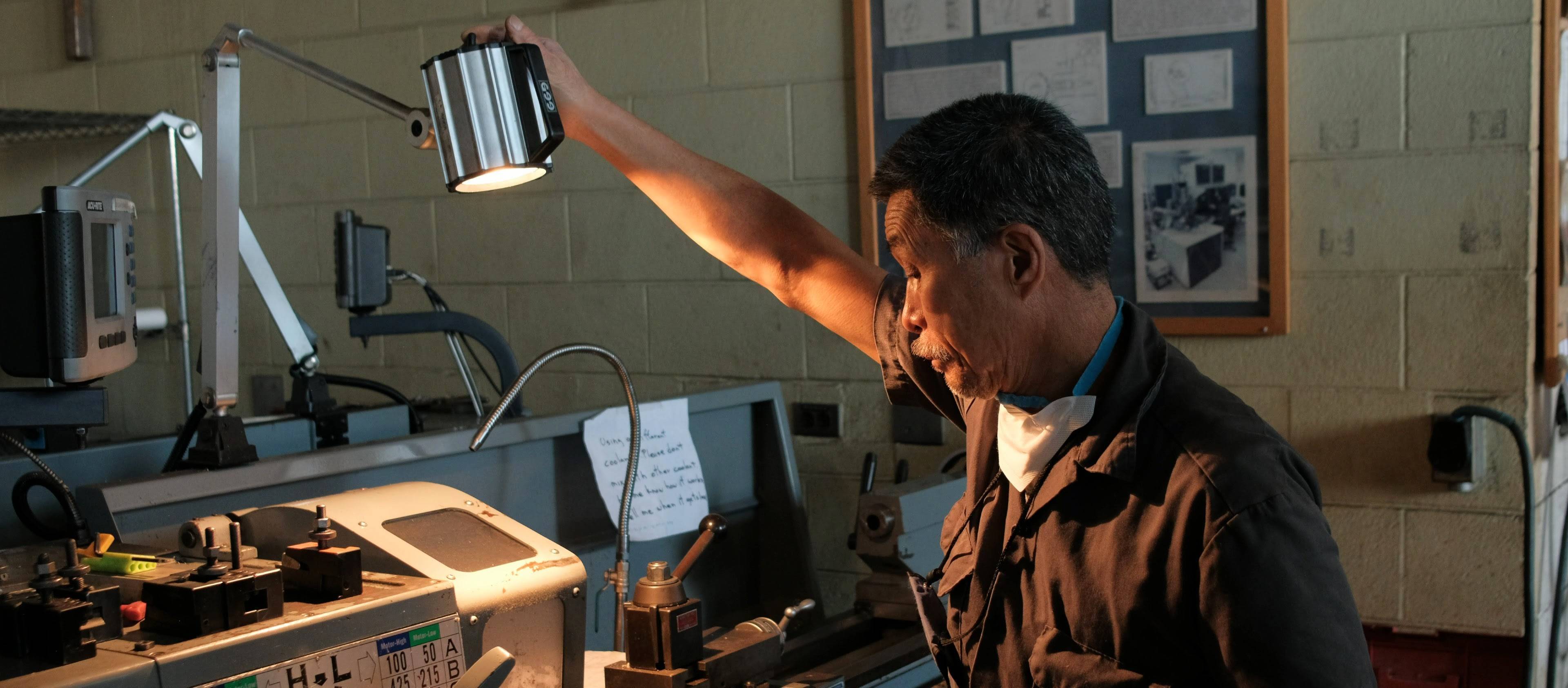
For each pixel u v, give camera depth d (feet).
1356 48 6.68
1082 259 3.21
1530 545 6.39
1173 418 3.18
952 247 3.18
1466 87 6.44
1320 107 6.80
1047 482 3.37
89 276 4.42
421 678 3.40
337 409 6.70
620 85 8.82
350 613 3.24
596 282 9.07
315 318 10.36
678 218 4.77
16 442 4.44
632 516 6.16
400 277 7.27
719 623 6.76
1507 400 6.49
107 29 11.07
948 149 3.18
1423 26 6.51
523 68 3.75
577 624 3.96
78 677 2.71
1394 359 6.73
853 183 8.07
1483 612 6.64
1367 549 6.89
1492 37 6.36
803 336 8.34
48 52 11.35
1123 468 3.16
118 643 2.97
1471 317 6.53
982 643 3.60
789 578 7.13
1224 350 7.16
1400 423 6.74
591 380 9.17
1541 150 6.41
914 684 5.14
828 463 8.36
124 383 11.34
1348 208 6.78
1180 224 7.14
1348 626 2.89
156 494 4.30
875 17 7.85
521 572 3.81
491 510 4.19
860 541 6.00
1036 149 3.14
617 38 8.79
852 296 4.50
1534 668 6.53
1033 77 7.45
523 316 9.40
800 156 8.23
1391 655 6.89
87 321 4.40
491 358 9.51
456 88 3.67
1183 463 3.08
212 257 4.66
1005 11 7.48
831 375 8.29
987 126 3.18
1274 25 6.77
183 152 10.76
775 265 4.67
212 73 4.65
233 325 4.70
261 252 6.66
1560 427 7.23
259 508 3.93
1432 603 6.76
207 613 3.00
